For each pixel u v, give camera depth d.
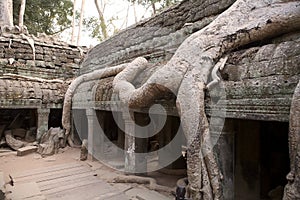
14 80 10.27
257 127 5.27
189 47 4.19
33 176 6.86
